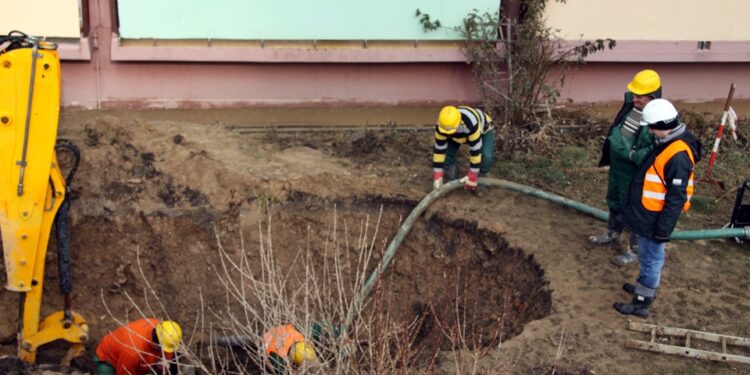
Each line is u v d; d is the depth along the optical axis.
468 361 6.54
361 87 11.00
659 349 6.66
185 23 10.23
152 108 10.66
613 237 8.15
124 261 8.96
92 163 9.10
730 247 8.23
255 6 10.28
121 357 7.09
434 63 11.03
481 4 10.71
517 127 10.55
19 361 7.23
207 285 8.98
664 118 6.40
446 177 9.40
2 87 7.05
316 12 10.44
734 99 11.90
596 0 10.84
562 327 6.96
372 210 9.09
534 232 8.44
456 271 8.67
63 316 7.89
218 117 10.65
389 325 7.14
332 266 9.02
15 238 7.37
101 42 10.28
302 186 9.12
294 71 10.78
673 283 7.61
